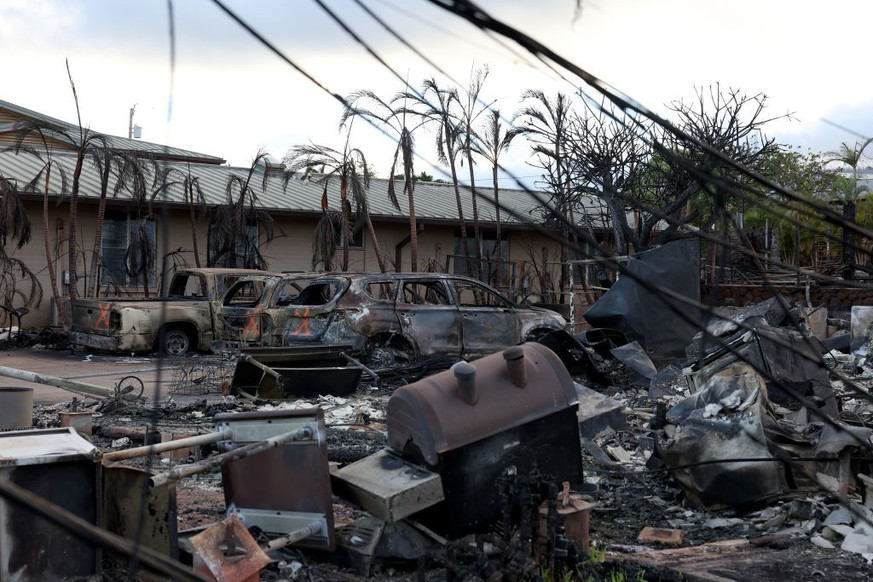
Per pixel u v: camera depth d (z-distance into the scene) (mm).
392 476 5129
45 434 5012
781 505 6664
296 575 5016
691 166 2783
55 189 22828
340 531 5312
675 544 5992
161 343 2080
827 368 3547
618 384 13141
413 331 13883
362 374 12992
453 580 4703
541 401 5293
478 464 5121
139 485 4789
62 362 16750
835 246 24375
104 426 9516
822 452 6539
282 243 26500
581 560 4965
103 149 21266
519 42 2262
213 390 12914
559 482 5336
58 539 4609
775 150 21797
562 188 20484
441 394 5195
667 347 14477
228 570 4367
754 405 6934
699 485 6715
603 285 22344
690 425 6992
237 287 16562
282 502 5141
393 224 28172
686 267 14711
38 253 22875
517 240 29766
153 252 22219
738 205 19203
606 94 2459
